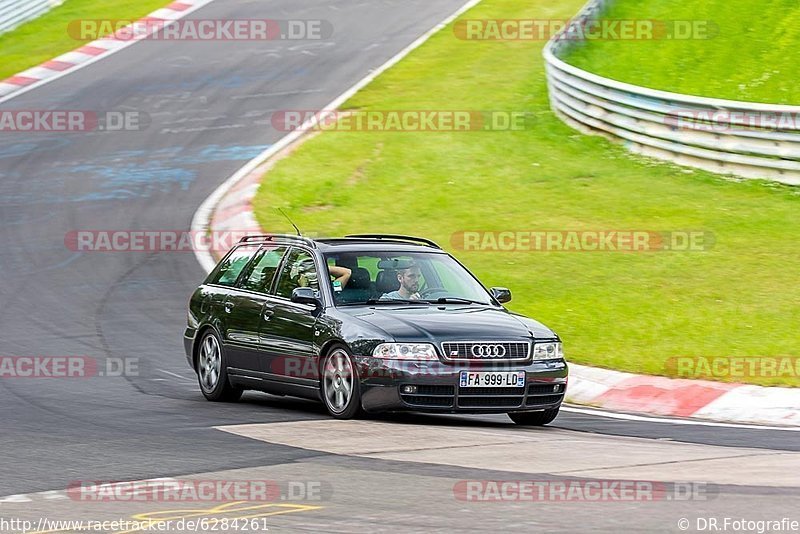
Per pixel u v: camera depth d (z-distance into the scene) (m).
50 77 117.62
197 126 100.81
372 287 39.53
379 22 132.38
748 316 52.03
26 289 63.56
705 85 96.56
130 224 76.69
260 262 42.62
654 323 51.97
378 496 26.08
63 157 94.19
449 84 108.12
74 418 38.16
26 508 25.34
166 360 50.47
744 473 28.89
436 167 85.31
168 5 141.38
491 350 36.28
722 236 66.12
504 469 29.25
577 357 48.38
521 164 85.00
